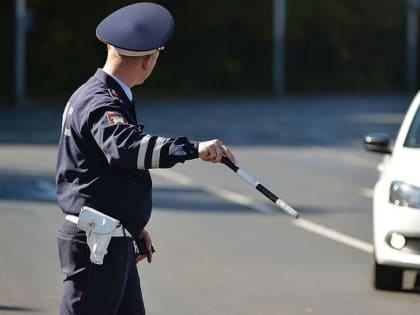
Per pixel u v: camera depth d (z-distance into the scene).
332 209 21.05
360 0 98.50
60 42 72.12
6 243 16.52
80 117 7.20
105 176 7.24
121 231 7.29
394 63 103.81
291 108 62.31
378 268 13.38
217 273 14.56
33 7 71.44
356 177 26.95
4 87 69.38
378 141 14.84
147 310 12.33
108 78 7.36
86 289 7.27
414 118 14.80
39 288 13.38
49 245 16.39
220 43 86.94
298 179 26.16
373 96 87.50
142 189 7.36
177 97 77.69
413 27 103.19
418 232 12.70
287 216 20.00
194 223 18.95
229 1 86.50
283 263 15.34
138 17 7.36
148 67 7.44
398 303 12.86
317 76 96.25
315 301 12.93
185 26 83.19
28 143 34.81
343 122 48.81
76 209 7.29
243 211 20.56
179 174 26.95
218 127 43.66
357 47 100.12
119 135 6.95
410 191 12.91
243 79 88.50
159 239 17.17
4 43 69.25
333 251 16.39
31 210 20.02
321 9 94.88
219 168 28.58
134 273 7.58
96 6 73.44
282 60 87.00
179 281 14.00
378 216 13.18
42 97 69.12
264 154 32.66
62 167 7.35
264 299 13.02
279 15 86.31
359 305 12.73
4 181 24.44
